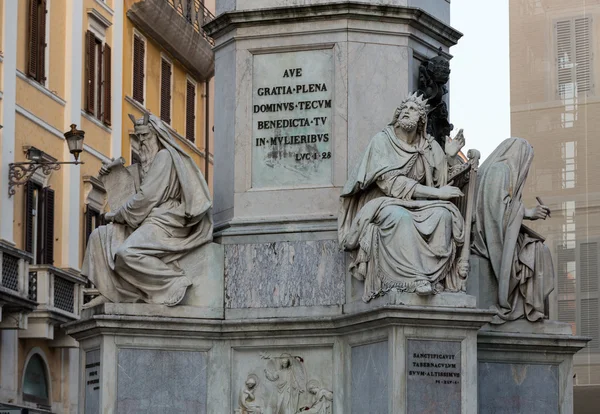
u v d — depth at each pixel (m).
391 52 13.95
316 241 13.59
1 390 28.89
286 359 13.45
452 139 13.46
